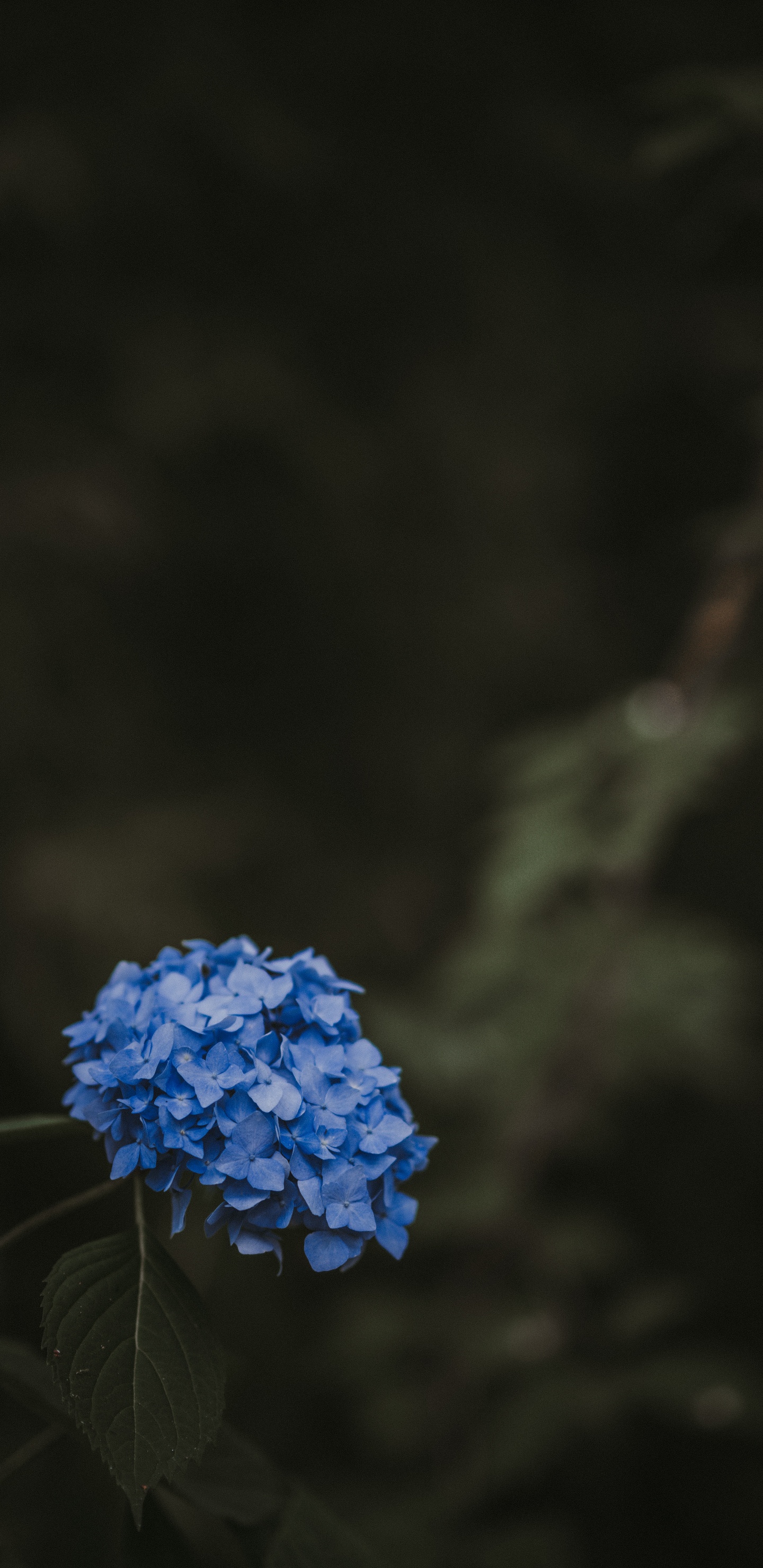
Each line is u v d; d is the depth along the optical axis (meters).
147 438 3.53
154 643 3.93
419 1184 2.74
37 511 3.31
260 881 3.76
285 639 4.12
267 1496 1.08
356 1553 1.07
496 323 3.91
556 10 3.85
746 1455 3.35
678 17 3.83
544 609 3.97
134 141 3.37
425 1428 2.61
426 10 3.67
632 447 4.39
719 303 3.96
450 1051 2.48
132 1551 1.02
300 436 3.67
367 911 3.80
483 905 2.59
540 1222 2.67
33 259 3.48
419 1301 2.67
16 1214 3.44
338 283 3.86
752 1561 3.11
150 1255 0.90
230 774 3.91
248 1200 0.84
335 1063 0.89
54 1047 3.18
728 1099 3.67
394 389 3.92
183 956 1.04
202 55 3.35
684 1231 3.87
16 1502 2.13
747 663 2.74
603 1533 3.15
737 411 2.79
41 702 3.49
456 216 3.84
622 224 3.95
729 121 2.14
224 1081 0.84
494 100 3.72
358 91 3.75
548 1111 2.58
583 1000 2.55
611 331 3.98
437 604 3.99
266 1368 3.21
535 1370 2.44
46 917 3.21
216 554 3.91
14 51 3.33
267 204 3.67
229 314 3.68
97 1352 0.84
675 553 4.09
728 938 2.81
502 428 3.90
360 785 4.09
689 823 4.07
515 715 4.14
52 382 3.60
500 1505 3.13
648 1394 2.33
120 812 3.55
